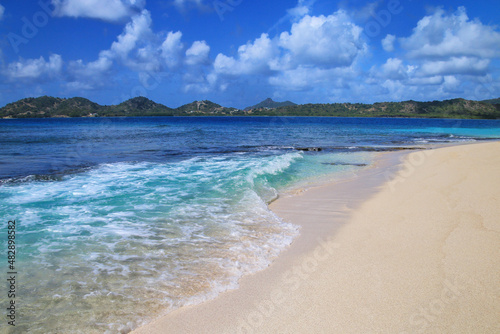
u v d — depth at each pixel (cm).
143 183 896
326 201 777
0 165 1173
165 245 484
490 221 547
